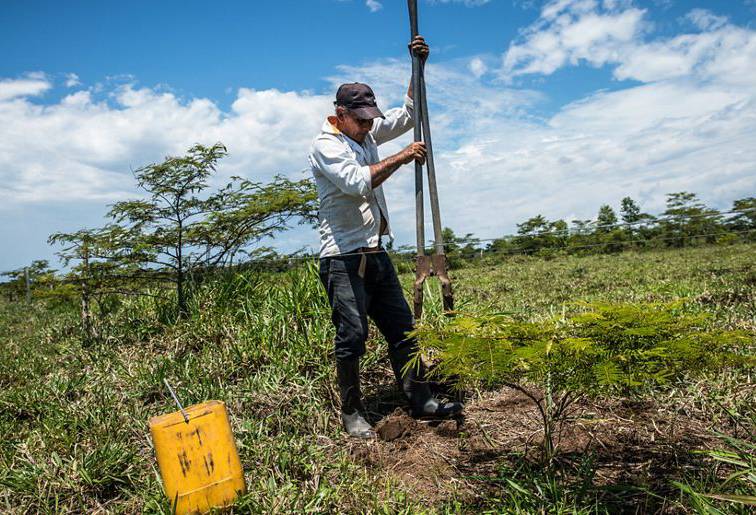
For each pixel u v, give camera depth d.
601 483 2.65
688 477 2.61
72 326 7.29
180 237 6.15
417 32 3.41
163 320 6.04
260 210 6.03
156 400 4.16
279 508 2.54
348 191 3.19
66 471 3.01
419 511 2.52
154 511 2.62
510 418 3.47
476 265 22.03
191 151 5.91
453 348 2.30
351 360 3.39
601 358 2.19
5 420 4.03
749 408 3.22
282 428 3.49
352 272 3.37
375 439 3.34
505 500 2.53
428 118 3.42
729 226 20.53
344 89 3.29
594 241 25.61
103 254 6.20
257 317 5.01
